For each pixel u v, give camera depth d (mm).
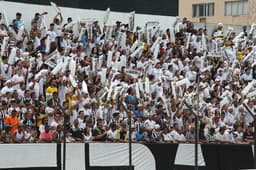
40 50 66750
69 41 69688
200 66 75750
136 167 57625
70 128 57312
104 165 55969
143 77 69188
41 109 57562
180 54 75375
